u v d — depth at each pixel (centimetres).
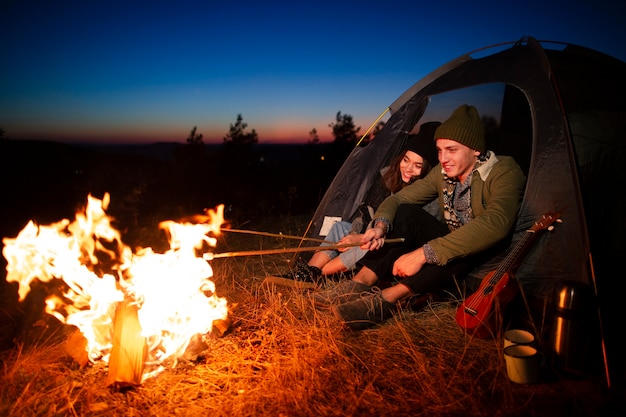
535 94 298
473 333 253
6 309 326
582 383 225
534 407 207
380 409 208
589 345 228
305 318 292
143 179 995
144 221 675
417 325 284
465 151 285
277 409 209
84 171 1189
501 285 259
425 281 284
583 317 226
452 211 309
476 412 204
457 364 241
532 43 331
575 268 259
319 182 1298
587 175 268
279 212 910
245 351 255
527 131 385
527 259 275
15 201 869
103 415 206
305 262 394
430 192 329
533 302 273
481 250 273
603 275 252
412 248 314
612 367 231
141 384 225
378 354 252
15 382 226
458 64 392
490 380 228
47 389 224
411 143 344
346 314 275
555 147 277
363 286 302
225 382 228
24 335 281
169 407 211
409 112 390
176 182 1232
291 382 224
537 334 253
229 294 341
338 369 235
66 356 252
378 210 322
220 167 1386
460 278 297
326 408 208
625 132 277
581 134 275
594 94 293
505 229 269
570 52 353
